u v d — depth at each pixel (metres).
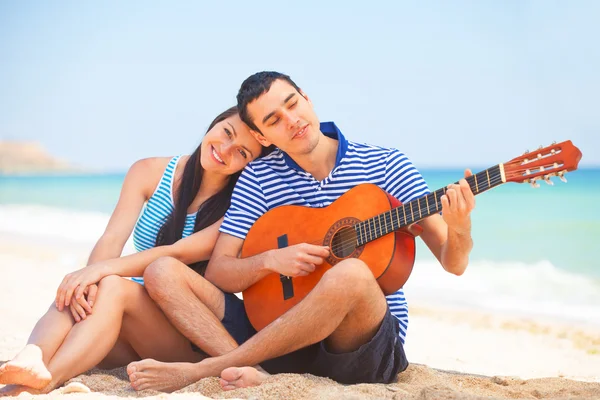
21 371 2.95
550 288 10.25
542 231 18.23
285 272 3.27
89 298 3.23
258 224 3.57
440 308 8.38
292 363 3.28
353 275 2.96
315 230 3.42
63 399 2.81
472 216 20.59
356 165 3.60
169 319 3.30
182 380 3.06
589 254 14.46
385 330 3.07
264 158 3.75
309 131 3.49
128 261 3.48
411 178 3.55
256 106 3.48
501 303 8.88
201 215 3.92
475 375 4.28
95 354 3.18
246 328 3.45
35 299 7.33
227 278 3.44
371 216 3.33
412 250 3.26
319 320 2.98
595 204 22.02
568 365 5.16
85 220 22.41
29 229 19.05
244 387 2.96
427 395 2.78
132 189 4.02
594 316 7.93
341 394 2.81
